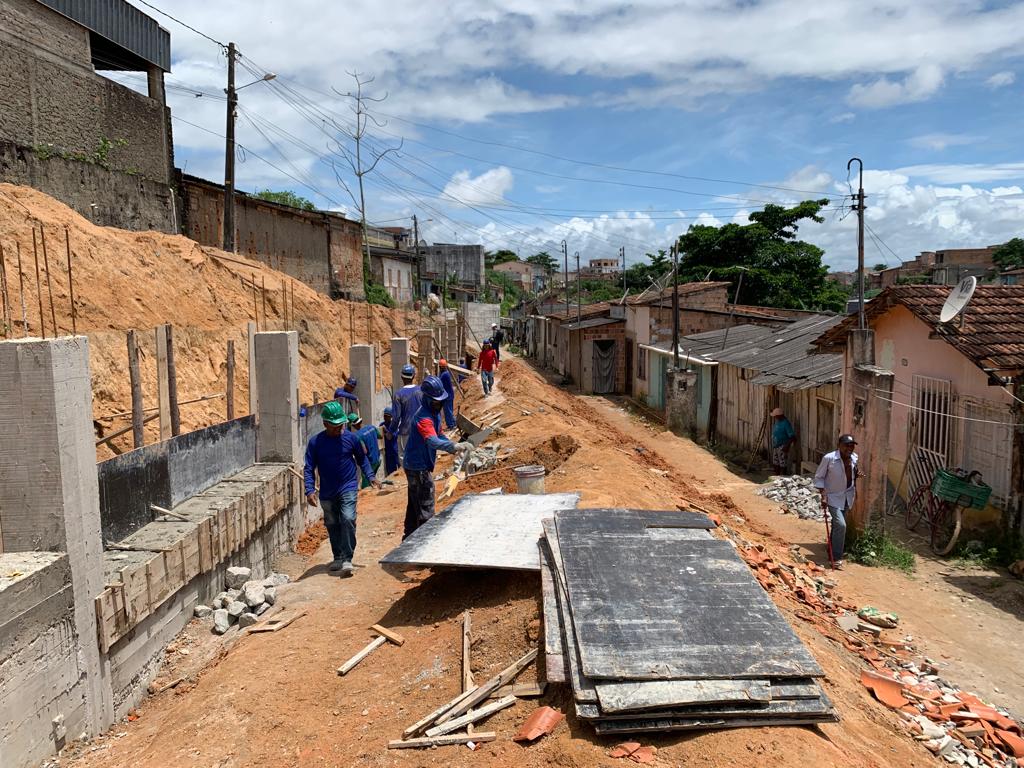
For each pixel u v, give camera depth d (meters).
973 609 8.62
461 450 7.83
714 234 38.81
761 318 26.80
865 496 10.46
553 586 5.18
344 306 26.77
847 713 4.89
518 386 22.12
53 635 4.64
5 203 10.93
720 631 4.37
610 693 3.87
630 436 21.91
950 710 5.94
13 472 4.74
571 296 60.25
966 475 10.88
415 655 5.33
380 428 14.35
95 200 15.41
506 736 4.11
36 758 4.45
